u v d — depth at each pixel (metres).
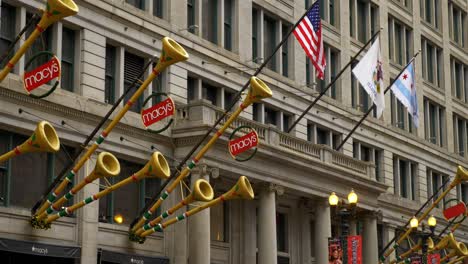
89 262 34.66
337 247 35.06
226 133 38.66
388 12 62.16
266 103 46.53
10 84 32.12
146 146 37.88
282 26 49.50
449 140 69.38
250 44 46.03
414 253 49.16
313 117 50.62
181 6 41.50
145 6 39.84
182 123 38.84
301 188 43.72
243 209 43.59
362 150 57.09
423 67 67.50
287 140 43.22
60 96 34.09
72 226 34.50
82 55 35.88
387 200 57.75
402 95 49.03
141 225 35.69
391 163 59.59
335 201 34.62
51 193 31.78
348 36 56.00
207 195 31.61
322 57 41.03
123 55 38.06
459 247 47.28
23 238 32.19
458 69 74.19
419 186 63.31
